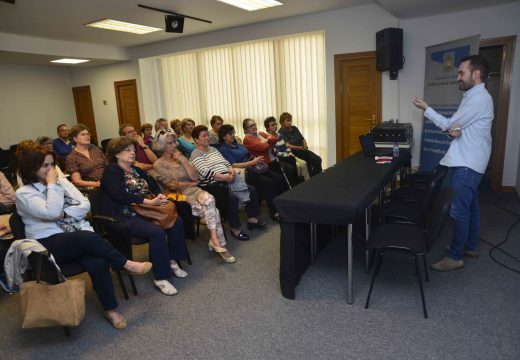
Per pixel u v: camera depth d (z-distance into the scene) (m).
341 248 3.07
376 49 4.82
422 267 2.66
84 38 6.31
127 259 2.31
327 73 5.36
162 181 3.05
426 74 4.60
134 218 2.52
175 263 2.70
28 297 1.81
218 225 2.91
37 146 2.09
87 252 2.07
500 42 4.25
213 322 2.13
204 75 7.20
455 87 4.00
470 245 2.72
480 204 4.05
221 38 6.16
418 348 1.82
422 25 4.62
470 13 4.32
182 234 2.68
